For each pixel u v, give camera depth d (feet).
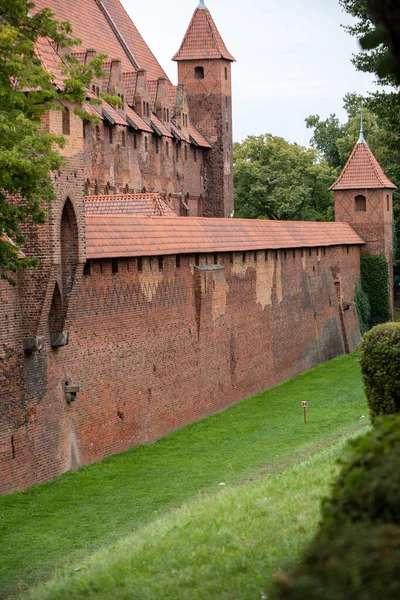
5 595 68.90
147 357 135.85
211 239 161.17
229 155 333.62
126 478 111.24
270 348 190.08
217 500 76.13
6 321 102.53
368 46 33.14
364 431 110.52
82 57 248.32
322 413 154.81
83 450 117.70
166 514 89.40
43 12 92.43
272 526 61.57
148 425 135.23
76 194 111.55
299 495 70.44
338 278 239.71
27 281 106.83
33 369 107.14
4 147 83.15
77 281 112.88
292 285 205.05
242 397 174.29
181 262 148.87
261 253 185.37
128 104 274.36
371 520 31.68
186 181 312.29
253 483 85.15
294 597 27.35
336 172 396.78
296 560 50.93
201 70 327.06
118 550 65.46
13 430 102.99
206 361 157.48
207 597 48.16
